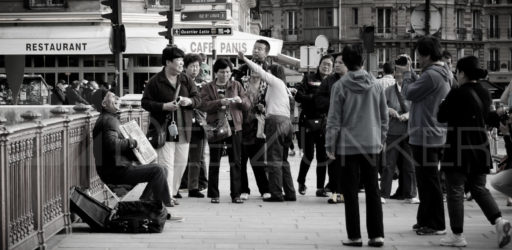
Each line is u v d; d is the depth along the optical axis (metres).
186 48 30.66
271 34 99.00
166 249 9.37
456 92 9.88
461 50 96.56
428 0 21.59
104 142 11.00
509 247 9.70
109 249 9.32
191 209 12.83
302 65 36.69
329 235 10.47
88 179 11.52
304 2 97.12
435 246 9.77
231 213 12.38
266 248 9.52
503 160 12.83
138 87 34.94
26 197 8.52
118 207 10.58
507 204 13.58
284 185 13.91
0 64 35.84
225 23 34.25
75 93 26.88
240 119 13.61
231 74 13.68
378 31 94.25
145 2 34.72
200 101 12.95
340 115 9.73
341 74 13.70
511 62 101.62
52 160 9.59
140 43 30.50
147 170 11.09
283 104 13.76
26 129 8.34
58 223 9.89
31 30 33.16
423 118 10.55
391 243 9.95
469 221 11.79
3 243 7.62
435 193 10.51
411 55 94.12
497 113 10.35
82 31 33.16
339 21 95.69
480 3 98.31
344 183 9.73
